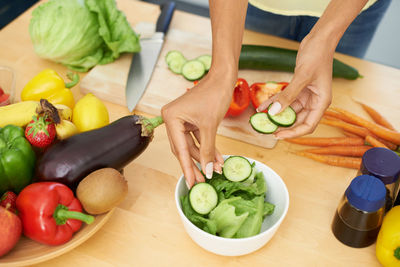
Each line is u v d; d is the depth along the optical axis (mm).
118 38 1482
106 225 1082
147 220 1101
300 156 1282
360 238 1022
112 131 1023
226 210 951
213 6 1021
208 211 968
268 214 1038
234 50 1006
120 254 1029
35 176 1024
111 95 1393
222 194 1012
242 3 1015
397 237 935
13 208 978
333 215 1133
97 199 943
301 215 1126
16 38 1617
